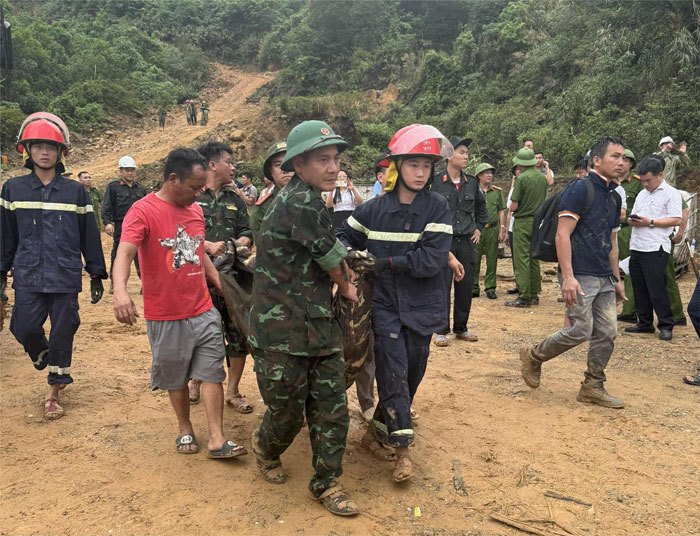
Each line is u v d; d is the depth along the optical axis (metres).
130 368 5.70
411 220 3.60
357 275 3.46
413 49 47.28
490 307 9.05
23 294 4.48
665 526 3.16
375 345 3.63
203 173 3.69
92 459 3.78
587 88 24.05
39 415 4.50
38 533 2.98
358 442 4.13
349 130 34.72
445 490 3.49
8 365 5.76
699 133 18.69
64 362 4.55
